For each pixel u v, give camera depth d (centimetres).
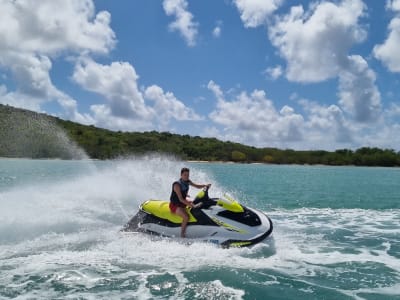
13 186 1811
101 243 684
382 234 845
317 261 620
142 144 7056
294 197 1705
